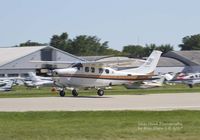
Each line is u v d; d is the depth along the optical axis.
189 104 57.41
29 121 39.03
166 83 150.25
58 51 198.50
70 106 54.59
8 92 103.50
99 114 44.03
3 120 39.91
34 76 130.12
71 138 29.98
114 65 81.25
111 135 30.97
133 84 84.12
